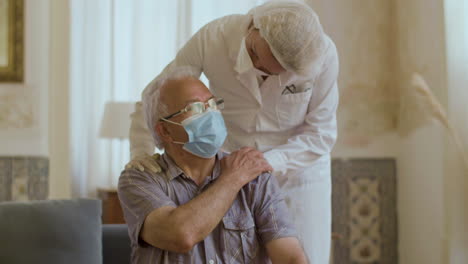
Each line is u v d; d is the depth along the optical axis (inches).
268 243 72.2
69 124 187.9
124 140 187.6
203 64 86.4
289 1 76.4
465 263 160.4
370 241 193.9
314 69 76.1
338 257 192.7
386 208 194.4
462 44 162.2
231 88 87.4
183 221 65.6
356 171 194.2
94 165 188.2
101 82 190.7
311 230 90.3
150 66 190.5
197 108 70.8
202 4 191.8
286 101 87.2
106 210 172.9
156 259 68.1
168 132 72.1
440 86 167.0
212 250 69.4
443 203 163.3
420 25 179.3
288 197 89.5
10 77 186.1
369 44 196.4
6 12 187.2
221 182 69.4
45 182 185.8
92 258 90.3
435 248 171.0
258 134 90.8
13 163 184.1
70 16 190.1
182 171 72.5
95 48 190.9
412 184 185.6
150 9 191.6
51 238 88.4
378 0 197.6
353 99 195.2
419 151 180.7
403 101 191.3
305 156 89.1
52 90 188.2
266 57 75.3
